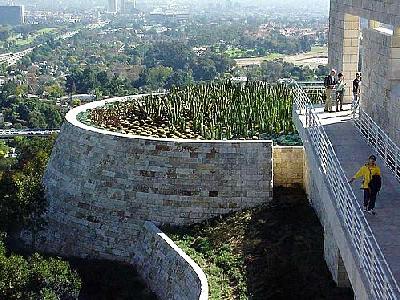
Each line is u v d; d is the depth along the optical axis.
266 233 24.36
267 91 35.31
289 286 20.84
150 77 136.75
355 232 15.53
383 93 23.39
